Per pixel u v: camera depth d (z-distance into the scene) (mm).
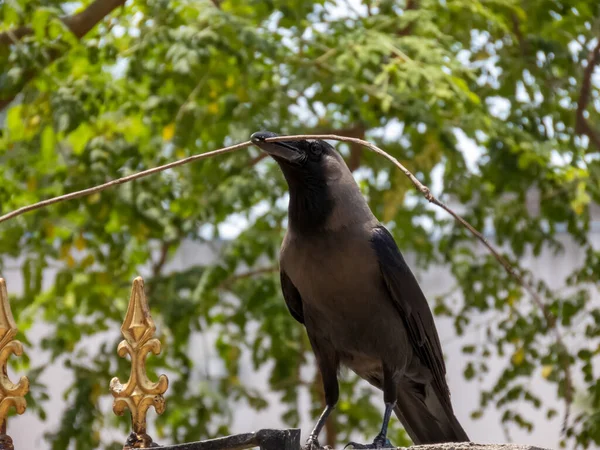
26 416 15016
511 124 10828
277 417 15219
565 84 10914
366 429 12031
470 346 11578
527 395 10812
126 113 9781
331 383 6082
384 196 10555
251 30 8867
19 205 10297
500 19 10164
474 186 11320
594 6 10383
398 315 6016
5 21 8352
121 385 3740
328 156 5863
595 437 9859
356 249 5770
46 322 11977
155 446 3668
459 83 8914
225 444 3561
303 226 5801
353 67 9383
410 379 6406
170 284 11195
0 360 3697
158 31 8945
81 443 10688
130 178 4035
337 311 5867
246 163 10594
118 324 11586
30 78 8820
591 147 10969
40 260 10789
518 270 11398
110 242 10430
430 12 9547
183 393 11406
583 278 11047
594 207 14906
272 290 11266
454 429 6438
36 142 10719
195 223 10641
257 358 12016
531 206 12047
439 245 12242
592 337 10516
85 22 8938
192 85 9492
